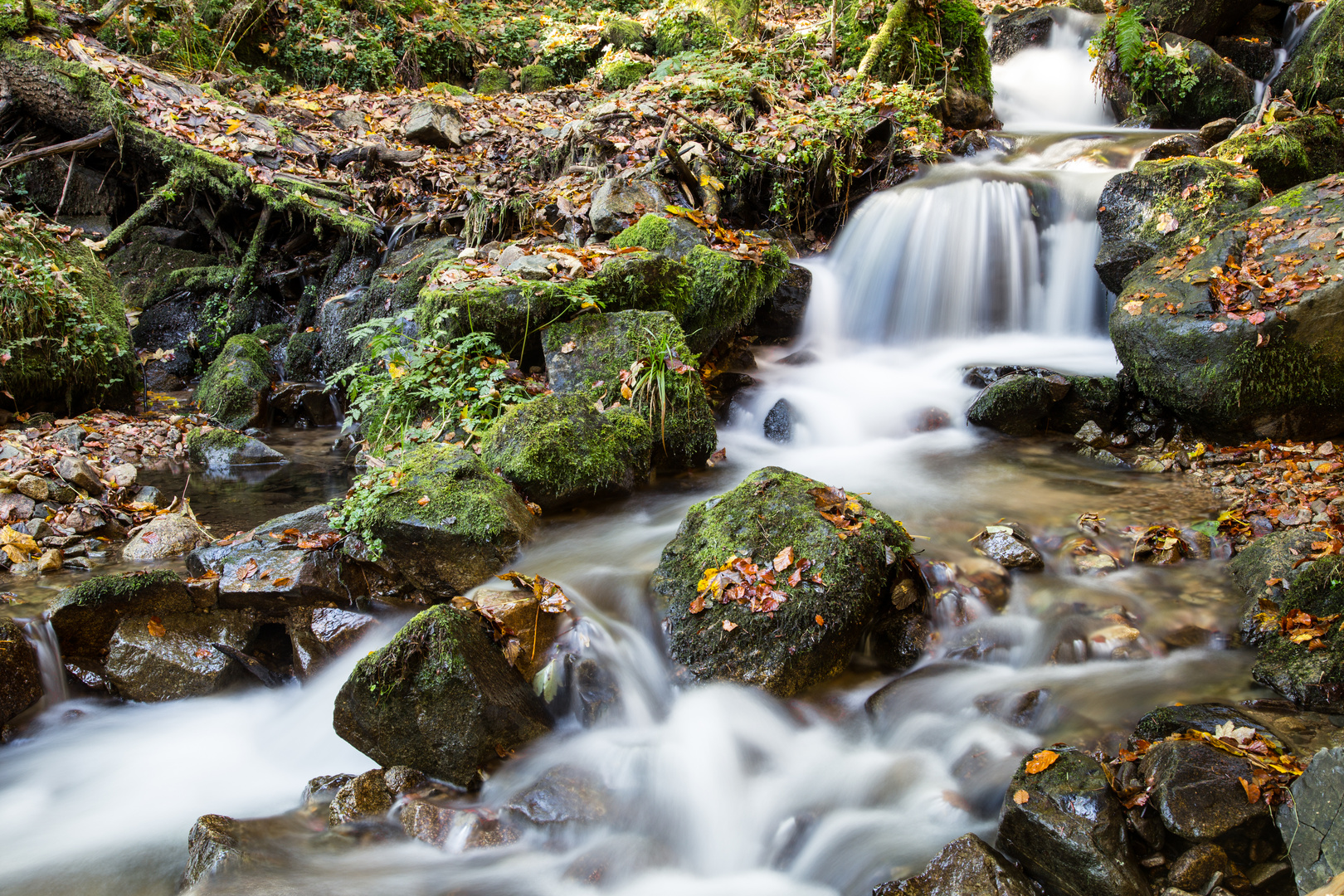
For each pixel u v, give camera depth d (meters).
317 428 7.84
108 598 4.07
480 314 5.89
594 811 3.25
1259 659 3.57
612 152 8.61
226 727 3.98
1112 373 6.44
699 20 13.59
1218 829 2.65
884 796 3.23
